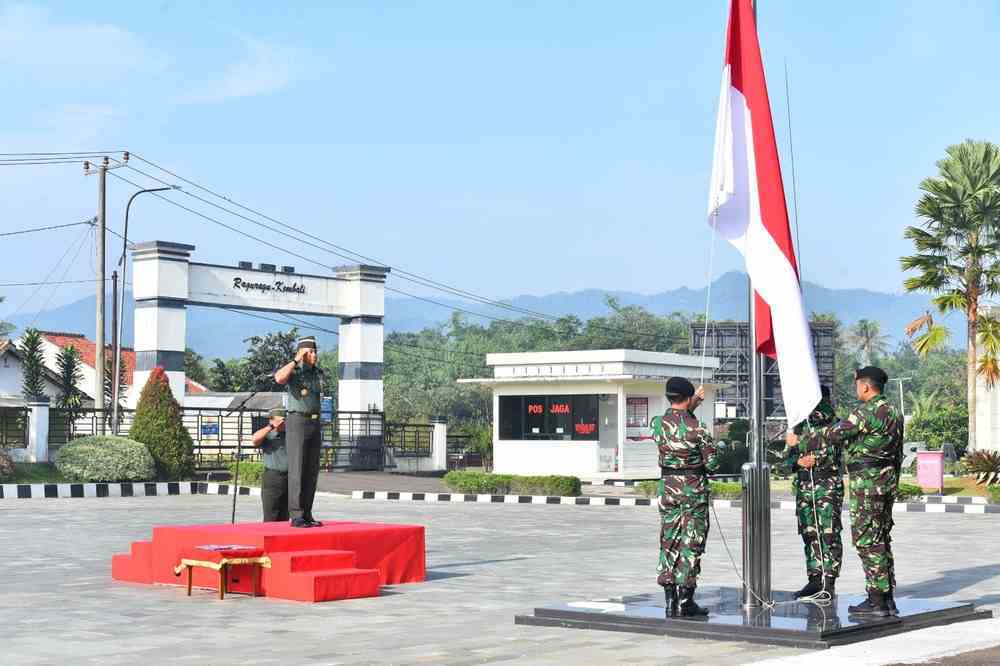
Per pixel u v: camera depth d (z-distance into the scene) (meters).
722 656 8.18
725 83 10.20
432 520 23.81
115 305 40.91
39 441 33.78
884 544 9.62
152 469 33.75
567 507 28.52
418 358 123.56
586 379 40.66
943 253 35.97
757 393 9.94
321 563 12.04
